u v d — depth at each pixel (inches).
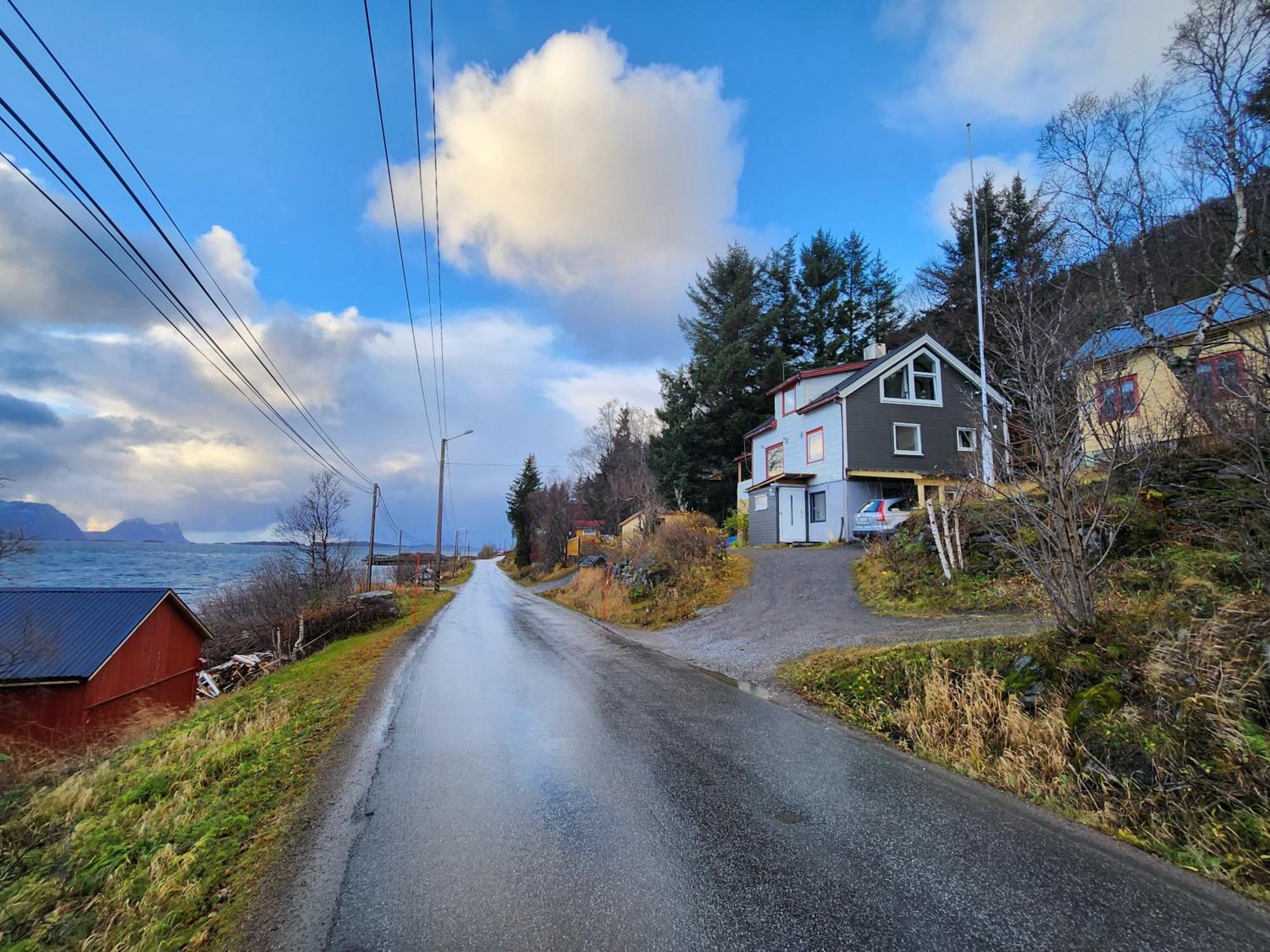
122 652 537.0
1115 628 205.9
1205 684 165.8
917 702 216.7
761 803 156.6
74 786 234.5
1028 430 238.2
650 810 152.6
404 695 295.4
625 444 1803.6
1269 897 114.2
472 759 195.0
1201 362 359.9
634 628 538.3
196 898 122.0
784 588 518.3
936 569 425.4
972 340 831.1
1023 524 280.8
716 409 1253.1
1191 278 461.4
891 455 809.5
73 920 125.0
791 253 1376.7
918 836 137.8
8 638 504.7
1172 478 304.5
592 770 181.6
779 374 1234.6
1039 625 284.7
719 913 107.5
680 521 762.8
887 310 1334.9
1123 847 133.3
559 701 269.3
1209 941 100.7
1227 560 247.0
